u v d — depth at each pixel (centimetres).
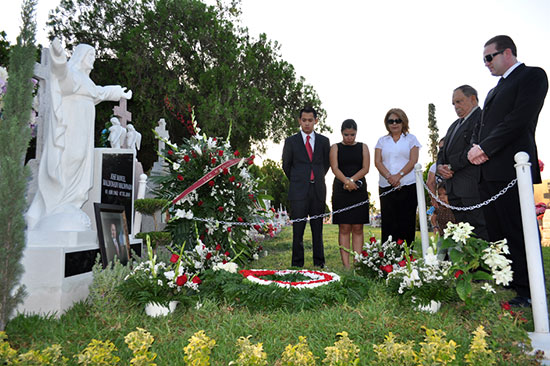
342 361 205
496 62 378
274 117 2356
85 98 458
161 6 1928
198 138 576
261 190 608
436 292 330
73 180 438
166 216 751
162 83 1841
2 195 258
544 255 721
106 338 289
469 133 464
